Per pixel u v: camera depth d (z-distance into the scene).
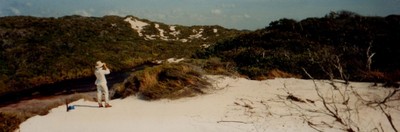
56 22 45.38
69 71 29.02
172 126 7.95
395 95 9.09
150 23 62.09
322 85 11.04
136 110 9.91
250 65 15.27
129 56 37.72
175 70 12.51
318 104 8.84
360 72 12.23
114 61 34.56
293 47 16.88
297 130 7.12
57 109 10.53
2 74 27.33
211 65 14.88
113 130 7.90
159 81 12.12
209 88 11.53
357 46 15.35
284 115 8.12
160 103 10.55
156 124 8.16
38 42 36.94
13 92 23.03
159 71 12.75
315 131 6.98
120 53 38.47
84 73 29.41
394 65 12.62
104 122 8.59
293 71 13.68
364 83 11.04
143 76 12.57
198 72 12.73
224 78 13.06
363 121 7.36
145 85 11.91
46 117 9.48
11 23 42.34
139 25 59.19
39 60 31.30
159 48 45.56
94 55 35.25
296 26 20.22
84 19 52.81
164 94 11.03
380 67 12.78
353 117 7.61
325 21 19.91
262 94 10.51
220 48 21.14
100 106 10.61
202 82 11.75
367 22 18.91
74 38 40.84
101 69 10.52
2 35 37.62
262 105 9.21
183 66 13.08
